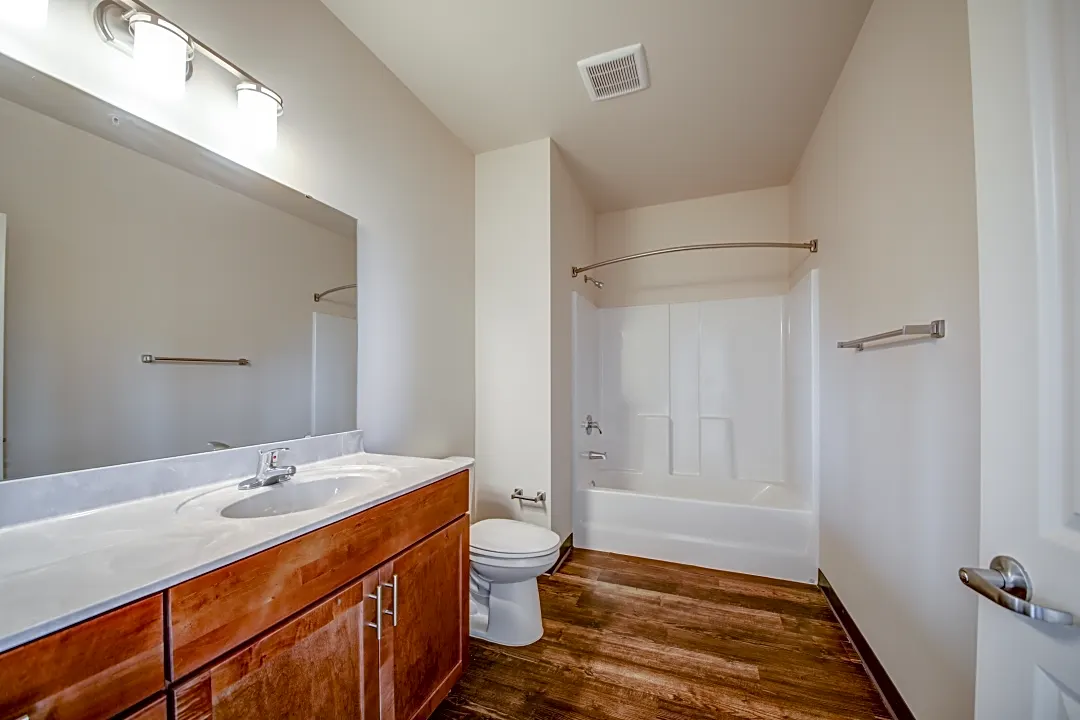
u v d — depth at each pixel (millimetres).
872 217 1529
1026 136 558
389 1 1487
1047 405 530
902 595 1304
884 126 1425
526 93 1991
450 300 2275
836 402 1965
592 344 3273
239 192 1230
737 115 2168
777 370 3025
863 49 1592
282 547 818
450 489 1396
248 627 755
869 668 1531
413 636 1194
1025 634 548
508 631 1719
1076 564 479
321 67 1501
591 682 1486
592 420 3176
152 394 1028
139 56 938
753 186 3047
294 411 1391
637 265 3436
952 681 1042
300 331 1419
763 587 2189
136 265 1003
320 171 1495
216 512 937
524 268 2426
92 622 562
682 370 3277
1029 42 556
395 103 1874
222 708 708
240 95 1188
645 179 2928
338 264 1570
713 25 1597
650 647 1682
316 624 889
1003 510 582
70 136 894
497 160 2500
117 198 969
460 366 2361
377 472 1339
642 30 1624
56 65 868
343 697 957
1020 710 550
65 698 535
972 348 977
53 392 866
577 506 2732
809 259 2439
